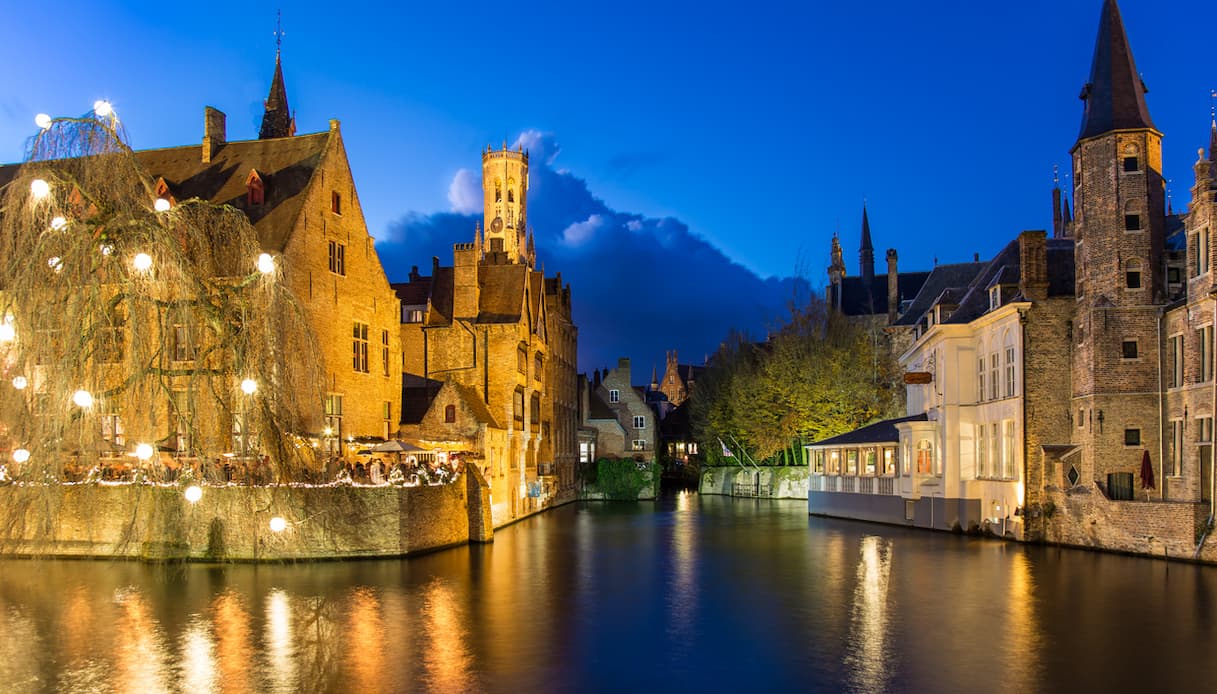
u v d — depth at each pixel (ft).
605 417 330.75
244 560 115.55
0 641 73.10
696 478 396.37
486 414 173.88
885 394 245.65
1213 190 110.42
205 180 149.89
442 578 104.37
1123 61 129.39
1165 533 114.11
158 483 90.12
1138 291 124.16
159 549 114.62
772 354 278.67
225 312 85.61
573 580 103.50
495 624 80.07
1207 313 111.55
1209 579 98.73
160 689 60.49
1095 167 127.95
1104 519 122.62
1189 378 115.96
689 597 92.94
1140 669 64.39
